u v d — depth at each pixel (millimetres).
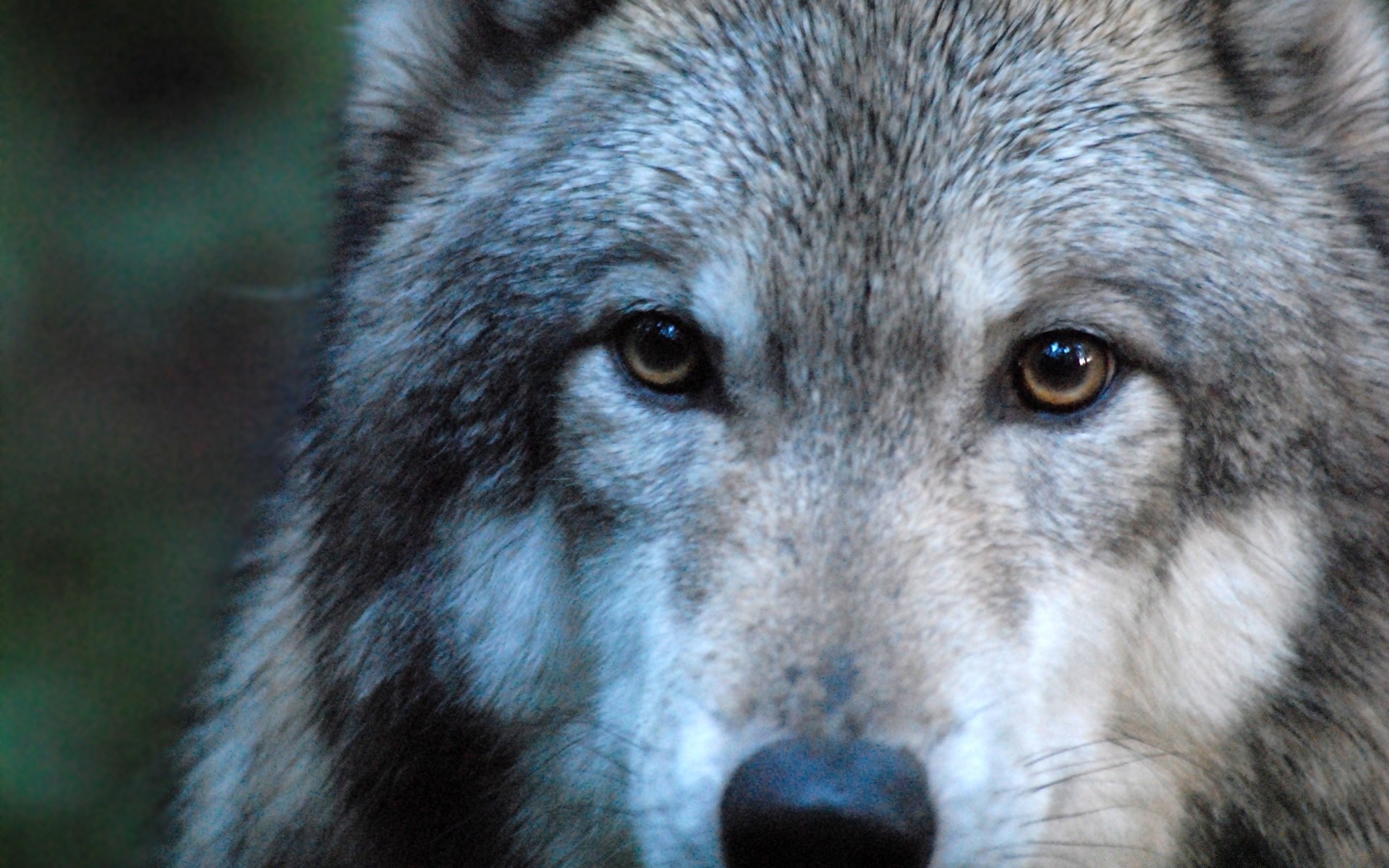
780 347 6414
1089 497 6461
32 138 14258
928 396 6371
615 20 7309
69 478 13453
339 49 14430
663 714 6094
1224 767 6980
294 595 7598
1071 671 6391
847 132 6555
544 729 7148
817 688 5781
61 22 14539
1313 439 6754
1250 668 6816
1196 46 7105
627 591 6566
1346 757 7000
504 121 7406
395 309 7289
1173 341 6531
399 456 7191
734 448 6445
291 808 7656
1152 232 6562
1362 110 7242
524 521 6973
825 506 6203
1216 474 6676
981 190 6453
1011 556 6277
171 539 13195
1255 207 6805
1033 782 6152
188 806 8055
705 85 6871
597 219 6762
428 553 7176
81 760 11555
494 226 7055
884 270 6359
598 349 6719
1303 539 6801
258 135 14234
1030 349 6477
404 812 7465
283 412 9156
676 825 5910
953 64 6699
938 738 5793
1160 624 6680
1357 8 7398
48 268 13891
